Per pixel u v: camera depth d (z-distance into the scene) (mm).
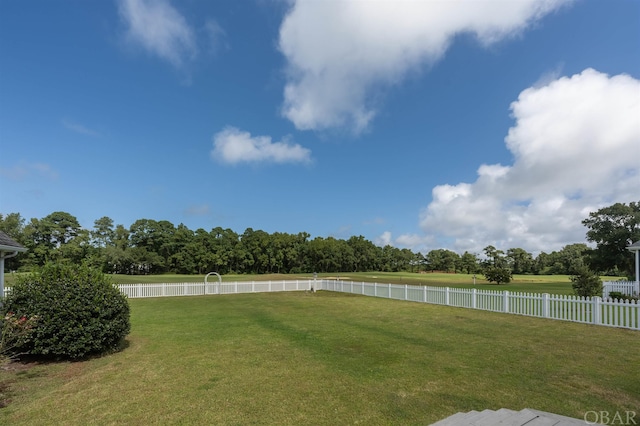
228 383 5996
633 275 32812
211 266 77562
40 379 6344
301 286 29344
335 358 7547
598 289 15070
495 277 35750
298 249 89812
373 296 22812
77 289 7750
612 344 8555
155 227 76875
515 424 3979
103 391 5688
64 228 60344
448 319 12711
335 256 90250
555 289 27922
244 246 83125
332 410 4875
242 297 22766
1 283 9094
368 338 9547
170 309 16344
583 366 6793
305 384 5926
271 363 7184
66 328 7328
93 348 7613
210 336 9922
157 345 8812
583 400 5129
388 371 6613
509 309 13797
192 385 5914
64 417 4730
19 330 6887
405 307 16531
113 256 65375
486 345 8633
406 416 4668
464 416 4375
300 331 10625
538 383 5867
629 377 6133
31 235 55219
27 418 4711
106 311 7871
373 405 5039
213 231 83062
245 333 10359
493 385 5801
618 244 33219
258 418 4648
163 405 5090
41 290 7551
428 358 7500
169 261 75312
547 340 9078
